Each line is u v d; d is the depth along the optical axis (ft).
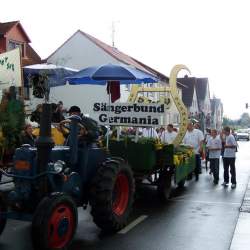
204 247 21.97
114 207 24.63
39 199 20.13
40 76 50.11
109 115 34.01
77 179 22.26
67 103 101.09
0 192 20.57
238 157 89.25
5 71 37.55
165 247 21.84
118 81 37.86
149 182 35.40
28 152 20.26
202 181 46.55
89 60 110.52
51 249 19.08
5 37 79.56
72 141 22.13
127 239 23.09
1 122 30.17
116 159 25.16
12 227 24.98
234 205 32.73
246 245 22.43
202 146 48.93
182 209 30.89
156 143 33.12
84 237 23.34
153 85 85.92
